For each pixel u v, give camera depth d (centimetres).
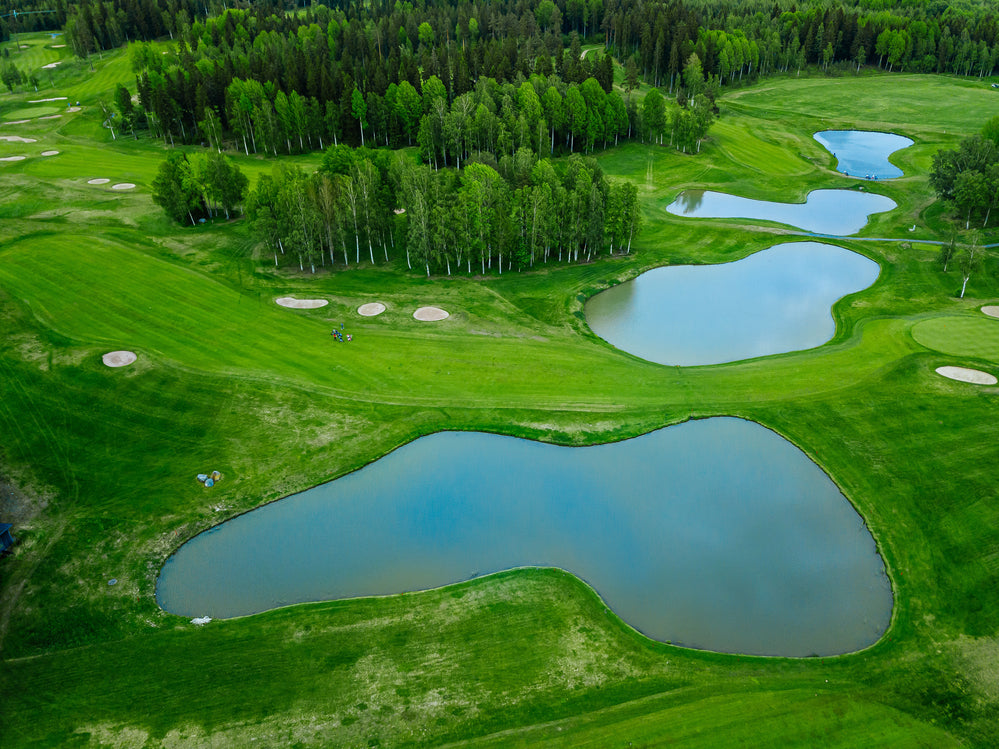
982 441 5366
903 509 4812
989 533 4528
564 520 4856
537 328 7281
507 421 5816
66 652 3831
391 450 5506
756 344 7169
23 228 9325
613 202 8931
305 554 4556
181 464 5269
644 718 3475
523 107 12600
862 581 4334
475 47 15650
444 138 12094
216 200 9894
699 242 9775
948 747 3316
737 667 3756
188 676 3697
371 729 3419
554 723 3450
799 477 5225
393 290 8081
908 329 7094
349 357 6650
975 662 3728
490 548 4612
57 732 3412
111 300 7531
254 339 6906
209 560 4500
